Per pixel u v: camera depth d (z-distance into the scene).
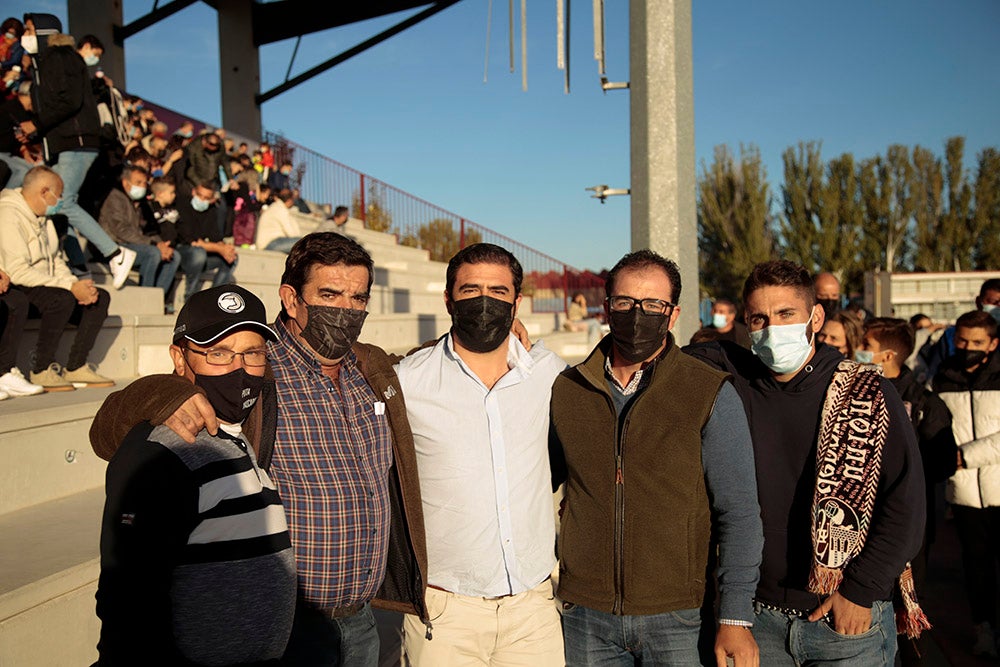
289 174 13.82
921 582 4.02
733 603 2.19
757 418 2.43
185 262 6.68
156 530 1.58
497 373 2.44
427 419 2.34
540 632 2.38
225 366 1.81
